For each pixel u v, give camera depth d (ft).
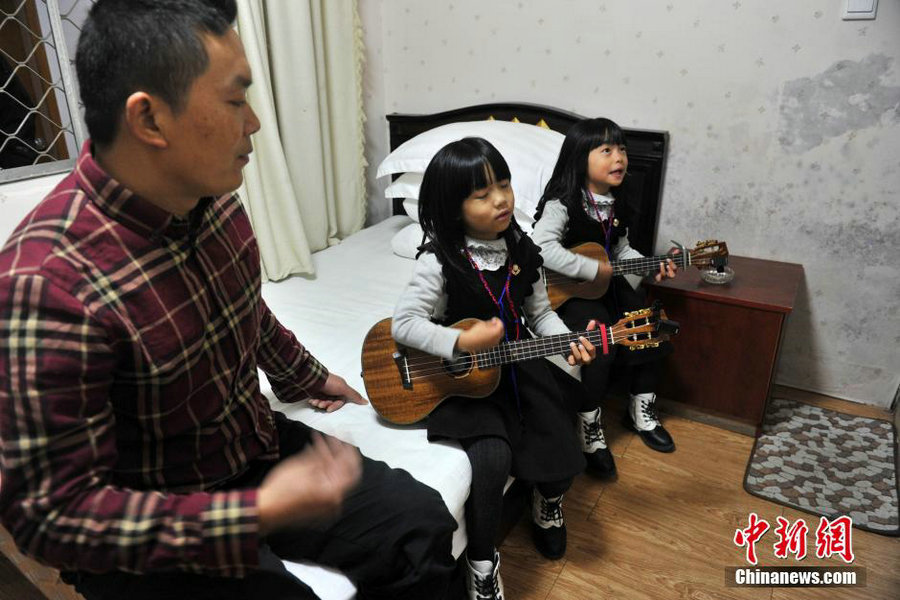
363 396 4.66
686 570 4.91
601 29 7.06
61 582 3.98
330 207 8.08
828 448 6.28
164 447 2.77
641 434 6.44
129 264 2.49
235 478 3.13
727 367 6.37
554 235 5.67
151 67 2.22
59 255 2.33
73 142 6.21
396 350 4.33
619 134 5.61
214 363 2.86
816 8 6.00
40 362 2.19
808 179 6.55
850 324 6.85
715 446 6.36
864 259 6.55
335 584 3.10
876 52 5.86
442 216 4.14
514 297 4.39
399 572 3.13
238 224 3.15
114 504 2.29
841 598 4.65
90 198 2.47
